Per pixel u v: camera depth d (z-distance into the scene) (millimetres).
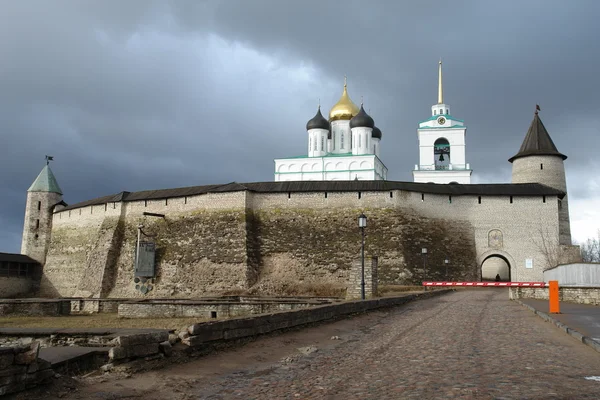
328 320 15453
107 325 20406
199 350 9820
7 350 6465
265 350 10906
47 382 7055
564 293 23219
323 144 76438
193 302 23719
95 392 7215
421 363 9227
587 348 10398
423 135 72062
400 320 16891
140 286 45031
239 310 22797
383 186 43594
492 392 6961
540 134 50031
